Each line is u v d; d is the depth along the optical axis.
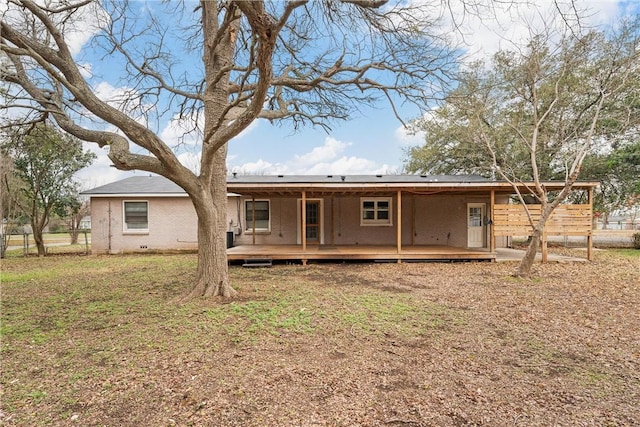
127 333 4.21
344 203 13.22
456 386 2.92
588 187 10.60
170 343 3.85
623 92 10.45
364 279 7.92
